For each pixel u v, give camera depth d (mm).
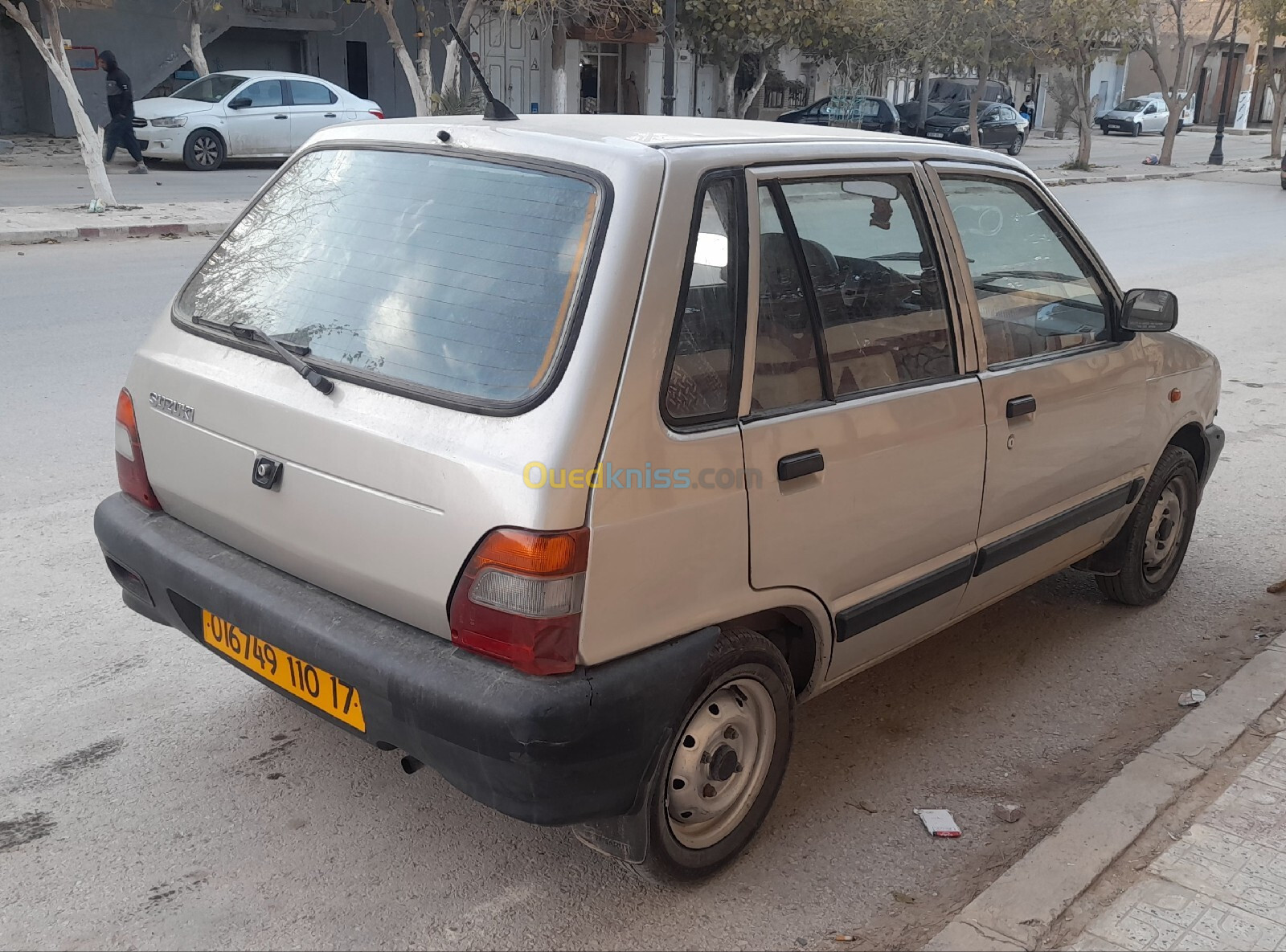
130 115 19109
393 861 3045
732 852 3049
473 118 3174
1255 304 12039
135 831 3111
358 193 3021
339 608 2703
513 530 2361
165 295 10141
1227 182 30031
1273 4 36156
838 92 31312
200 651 4109
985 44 28219
